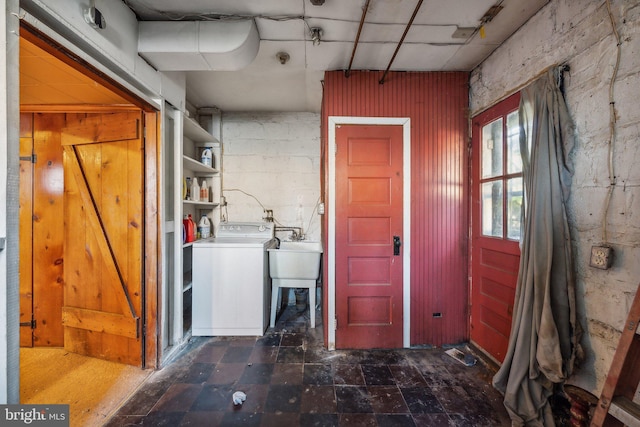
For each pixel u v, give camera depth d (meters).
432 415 1.47
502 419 1.45
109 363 1.93
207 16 1.58
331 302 2.17
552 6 1.46
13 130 0.88
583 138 1.31
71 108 1.83
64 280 2.01
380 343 2.19
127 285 1.88
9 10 0.87
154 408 1.51
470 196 2.21
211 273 2.36
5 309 0.88
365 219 2.19
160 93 1.84
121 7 1.45
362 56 1.99
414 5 1.49
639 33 1.08
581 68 1.31
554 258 1.34
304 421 1.42
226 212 3.10
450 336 2.22
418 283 2.20
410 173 2.19
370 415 1.46
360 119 2.17
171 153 2.08
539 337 1.32
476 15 1.57
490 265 1.98
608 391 0.99
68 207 1.98
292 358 2.03
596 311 1.25
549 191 1.37
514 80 1.73
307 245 2.92
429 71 2.21
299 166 3.14
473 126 2.18
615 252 1.17
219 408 1.51
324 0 1.45
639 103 1.09
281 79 2.35
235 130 3.10
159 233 1.87
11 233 0.88
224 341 2.28
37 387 1.68
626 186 1.13
